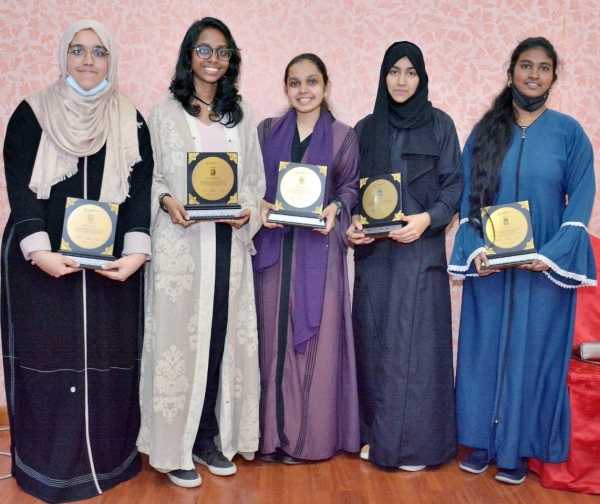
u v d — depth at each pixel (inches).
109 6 106.4
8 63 106.1
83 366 82.1
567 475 89.2
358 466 96.1
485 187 90.4
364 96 110.6
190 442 88.1
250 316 91.1
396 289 92.6
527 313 89.2
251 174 91.6
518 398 88.7
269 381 94.5
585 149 89.8
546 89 89.4
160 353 85.0
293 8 108.7
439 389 93.7
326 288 93.7
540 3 109.4
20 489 85.7
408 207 93.3
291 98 93.1
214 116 88.6
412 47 91.8
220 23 86.3
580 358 94.6
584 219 88.1
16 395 84.4
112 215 80.8
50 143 80.7
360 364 97.5
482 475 94.1
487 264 87.7
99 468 85.0
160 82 108.3
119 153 83.5
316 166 90.4
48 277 81.1
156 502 83.0
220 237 88.4
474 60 110.5
